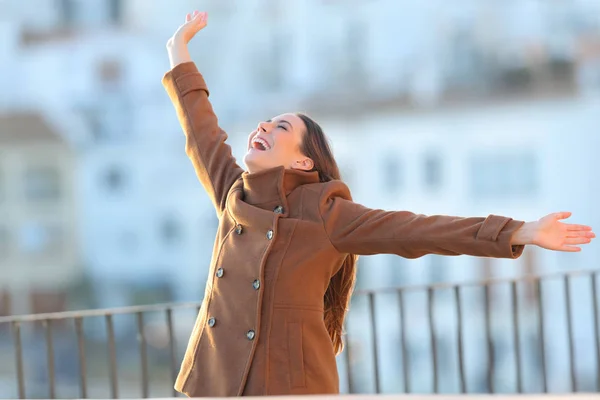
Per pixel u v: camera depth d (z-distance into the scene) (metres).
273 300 4.15
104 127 53.94
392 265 44.50
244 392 4.09
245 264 4.24
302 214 4.27
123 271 52.94
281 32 52.16
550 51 47.41
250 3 52.72
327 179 4.69
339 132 47.78
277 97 51.22
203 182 4.80
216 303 4.28
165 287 52.50
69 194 53.59
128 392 45.25
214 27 52.94
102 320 50.34
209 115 4.92
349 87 50.09
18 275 53.50
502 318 42.50
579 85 46.00
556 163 44.78
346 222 4.19
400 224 4.09
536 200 44.84
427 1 49.53
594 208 43.84
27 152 53.75
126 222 53.16
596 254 42.31
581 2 47.38
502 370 41.81
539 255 42.59
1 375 47.53
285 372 4.09
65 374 47.28
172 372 6.16
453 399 2.94
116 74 54.78
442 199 45.97
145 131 53.59
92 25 55.66
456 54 48.84
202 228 52.56
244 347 4.13
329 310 4.65
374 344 6.38
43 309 53.19
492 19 48.56
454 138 45.97
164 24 54.94
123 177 53.66
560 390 40.78
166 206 52.91
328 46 51.31
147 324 49.69
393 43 50.12
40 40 55.44
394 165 46.94
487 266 43.16
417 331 43.12
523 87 46.97
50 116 54.00
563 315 41.66
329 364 4.23
